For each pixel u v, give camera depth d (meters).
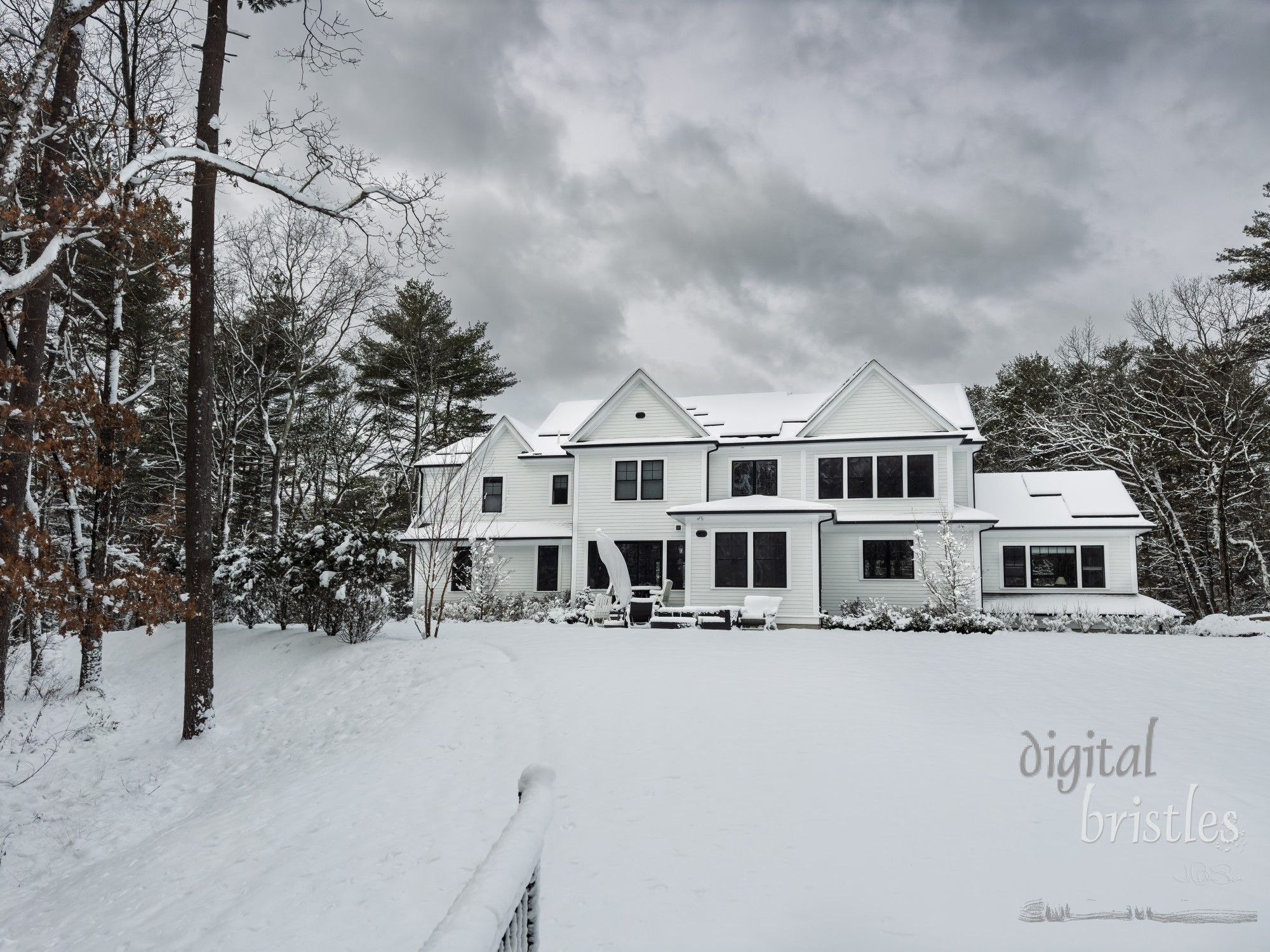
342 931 4.84
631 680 10.79
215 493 30.72
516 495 29.67
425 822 6.59
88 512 22.14
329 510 31.39
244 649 16.89
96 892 6.79
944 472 24.81
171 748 12.25
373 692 12.52
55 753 11.92
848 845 5.29
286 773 9.87
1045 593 25.55
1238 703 9.37
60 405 9.09
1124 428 33.97
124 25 15.24
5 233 8.88
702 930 4.32
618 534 26.88
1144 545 35.97
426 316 38.50
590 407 32.91
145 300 20.89
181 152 10.16
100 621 9.50
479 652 13.63
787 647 14.10
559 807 6.49
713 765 7.18
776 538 23.47
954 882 4.68
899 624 19.14
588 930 4.43
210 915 5.52
